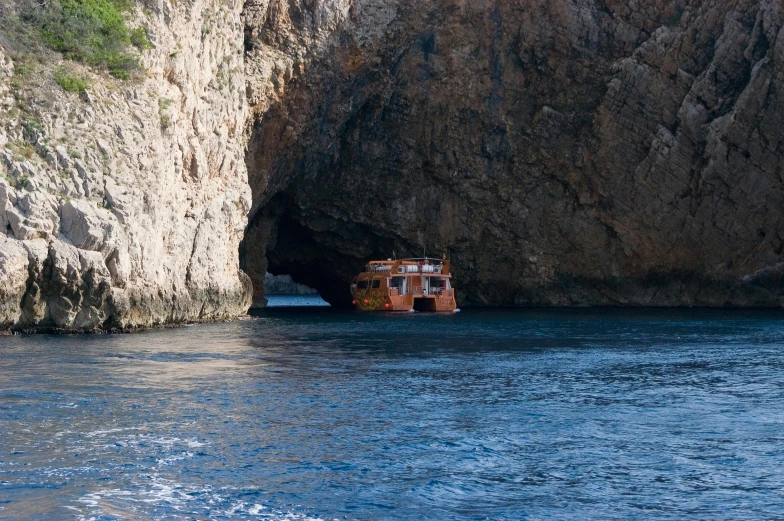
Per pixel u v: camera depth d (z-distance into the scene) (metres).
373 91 55.16
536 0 57.03
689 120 56.03
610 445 13.39
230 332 33.34
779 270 56.88
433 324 41.72
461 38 57.66
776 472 12.00
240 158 43.81
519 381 19.81
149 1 36.38
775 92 53.56
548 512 10.39
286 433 13.76
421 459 12.41
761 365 23.31
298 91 49.41
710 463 12.42
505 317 48.50
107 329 29.72
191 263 37.31
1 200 26.98
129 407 15.56
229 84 43.16
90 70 32.69
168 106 34.78
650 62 56.69
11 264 26.58
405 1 52.81
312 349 27.06
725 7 55.44
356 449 12.86
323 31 49.09
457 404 16.56
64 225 28.28
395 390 18.17
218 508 10.23
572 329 37.84
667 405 16.72
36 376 18.92
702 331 36.59
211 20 41.34
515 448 13.15
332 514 10.15
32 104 29.80
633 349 27.89
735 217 56.59
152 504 10.27
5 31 31.11
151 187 32.62
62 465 11.66
